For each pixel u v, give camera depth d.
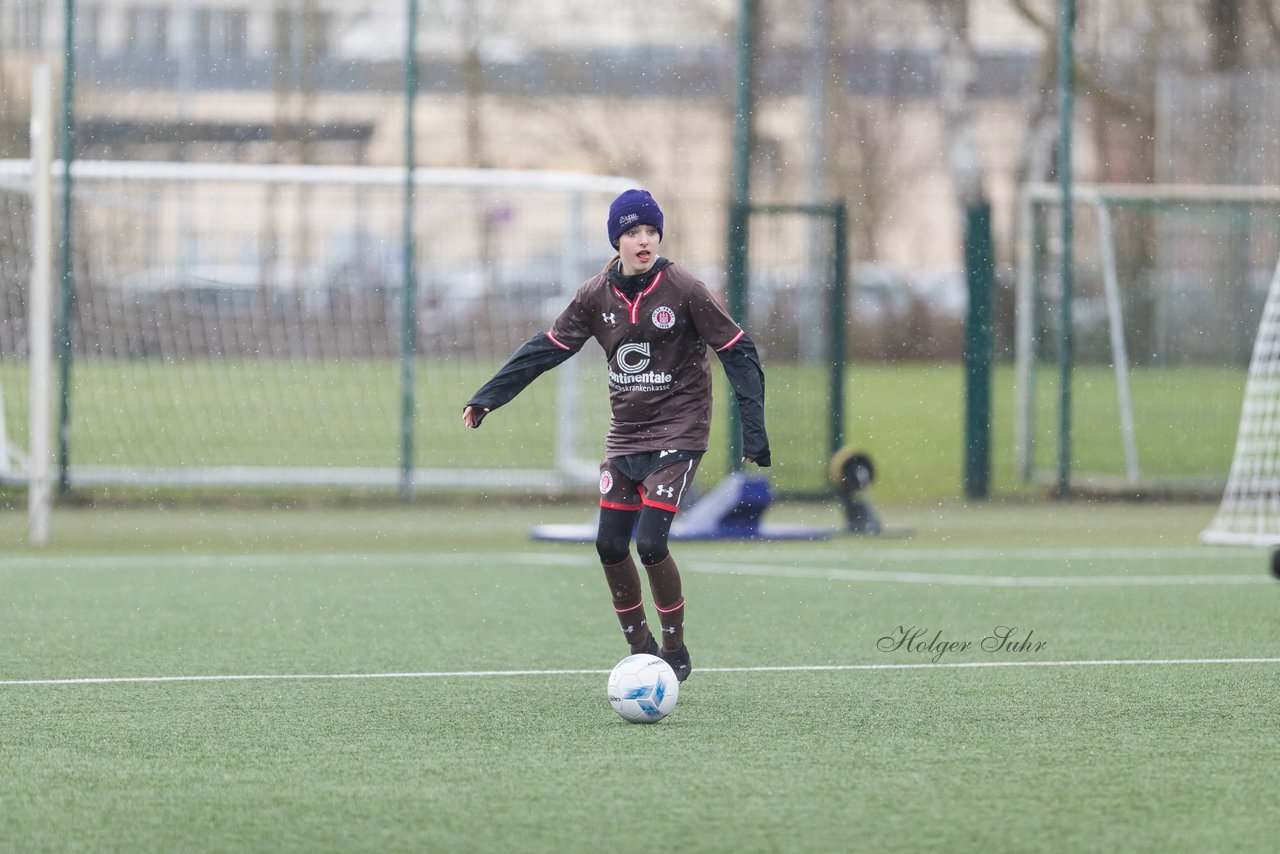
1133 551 40.00
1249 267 54.62
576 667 24.41
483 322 56.69
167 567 36.31
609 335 21.25
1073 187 55.84
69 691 22.36
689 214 59.34
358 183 51.38
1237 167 55.81
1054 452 54.94
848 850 14.53
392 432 56.38
